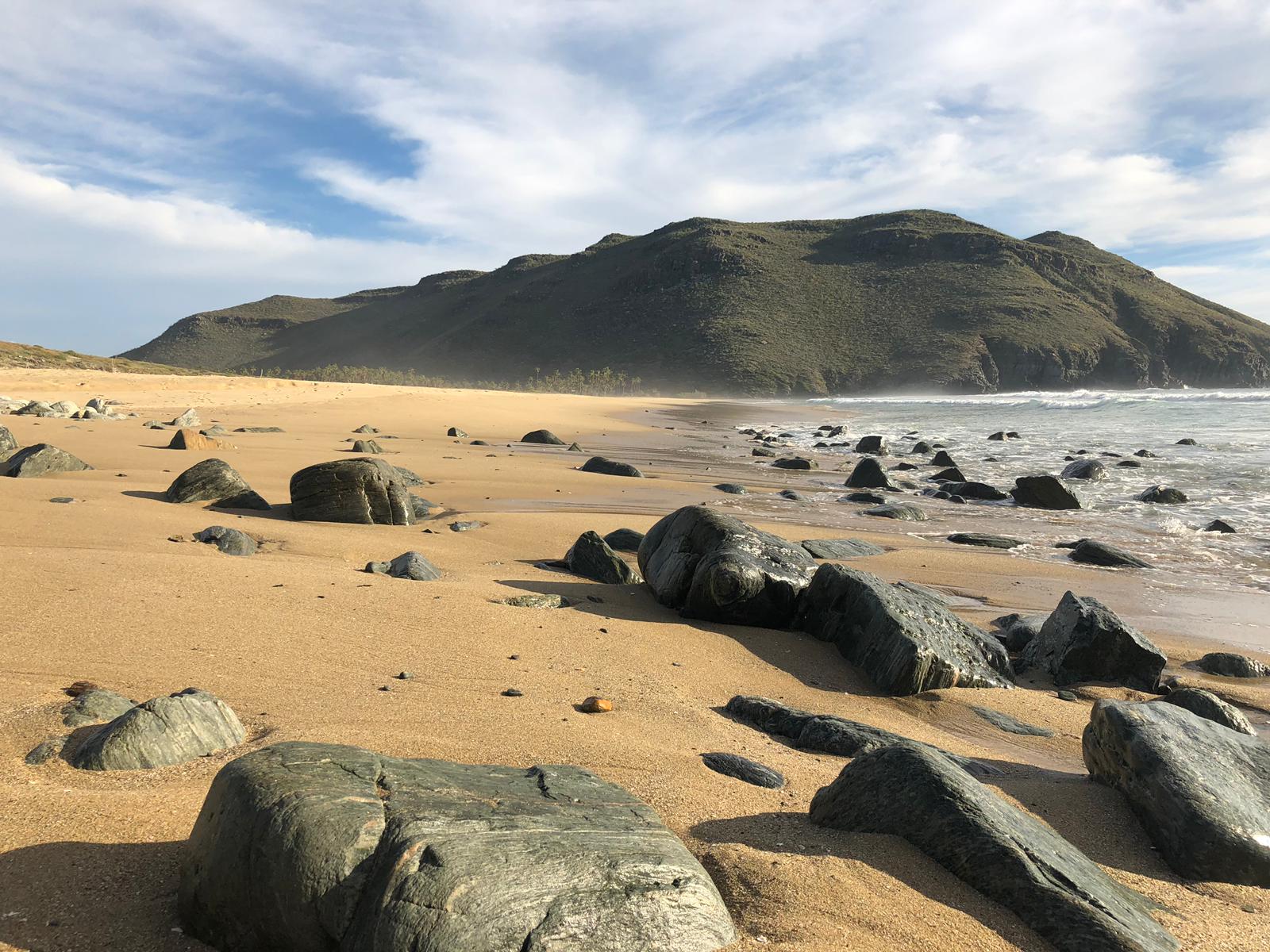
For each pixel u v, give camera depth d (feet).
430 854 8.79
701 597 26.32
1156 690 23.40
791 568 27.40
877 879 11.27
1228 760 15.01
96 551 26.53
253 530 33.55
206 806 9.75
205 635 19.77
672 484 59.82
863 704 20.99
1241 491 60.29
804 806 13.80
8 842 10.46
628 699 18.84
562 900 8.79
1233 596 33.06
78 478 44.65
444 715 16.48
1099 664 24.07
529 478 59.62
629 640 23.39
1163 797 13.93
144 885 9.92
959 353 514.27
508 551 34.47
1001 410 179.63
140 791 12.26
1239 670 24.39
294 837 8.89
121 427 74.43
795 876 11.13
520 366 634.84
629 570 31.27
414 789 10.18
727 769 15.08
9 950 8.52
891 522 48.03
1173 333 593.01
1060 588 33.83
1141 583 34.96
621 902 9.02
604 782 11.91
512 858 9.00
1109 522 49.57
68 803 11.59
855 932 10.02
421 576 28.02
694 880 9.67
